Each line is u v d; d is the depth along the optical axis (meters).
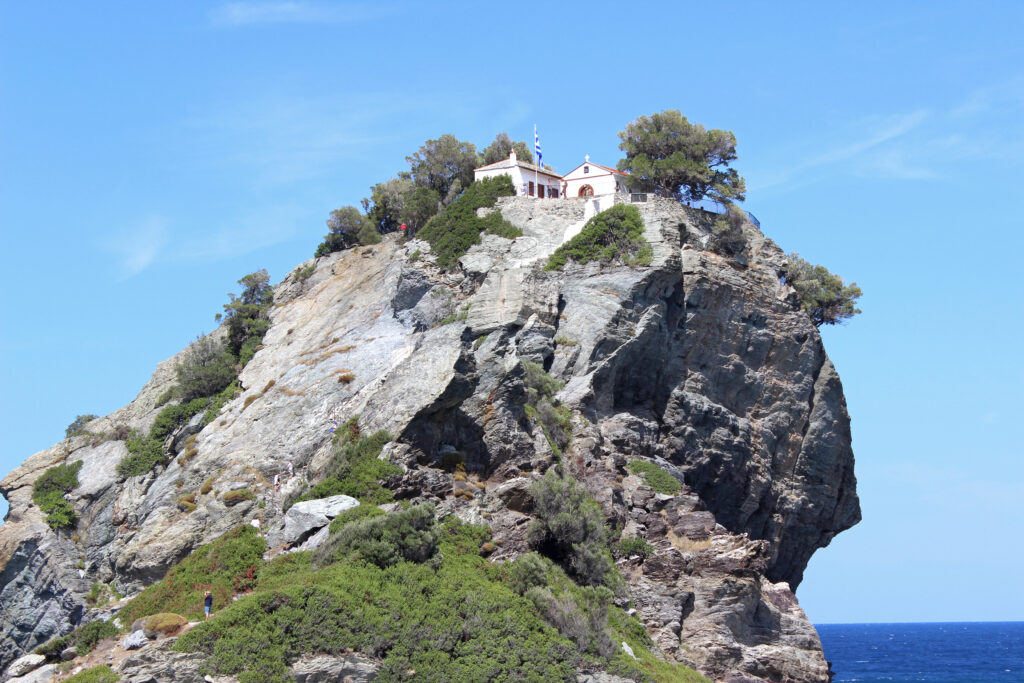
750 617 62.84
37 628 72.69
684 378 73.19
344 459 61.25
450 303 77.19
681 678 55.12
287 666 46.75
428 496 58.94
